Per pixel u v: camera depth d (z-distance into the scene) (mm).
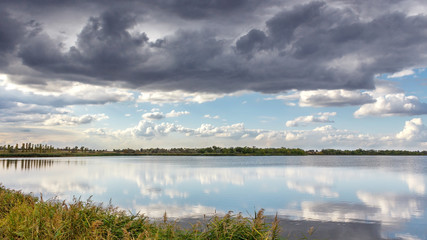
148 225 9414
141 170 61031
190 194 26859
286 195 26766
